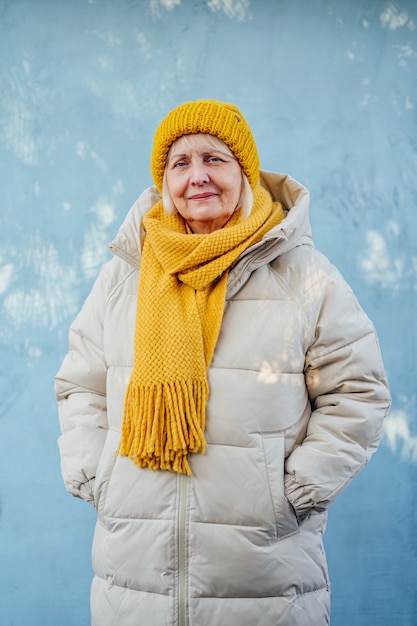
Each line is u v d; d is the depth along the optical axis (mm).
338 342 1847
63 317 2955
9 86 3018
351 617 2838
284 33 3066
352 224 3027
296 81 3062
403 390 2971
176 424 1730
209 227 1954
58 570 2826
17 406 2896
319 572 1830
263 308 1832
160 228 1922
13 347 2928
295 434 1835
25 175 2994
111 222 3002
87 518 2852
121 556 1784
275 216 1923
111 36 3047
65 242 2986
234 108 1965
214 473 1742
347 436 1809
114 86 3033
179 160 1905
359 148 3055
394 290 3020
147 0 3061
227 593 1725
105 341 1937
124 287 1970
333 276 1895
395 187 3057
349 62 3068
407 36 3074
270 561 1736
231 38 3062
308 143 3043
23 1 3043
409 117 3066
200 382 1761
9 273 2961
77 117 3020
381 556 2875
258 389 1773
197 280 1830
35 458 2871
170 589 1730
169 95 3039
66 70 3031
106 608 1809
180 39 3057
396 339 2994
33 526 2840
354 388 1835
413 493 2920
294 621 1750
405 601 2861
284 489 1767
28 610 2809
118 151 3020
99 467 1877
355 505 2887
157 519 1757
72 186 3004
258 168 1979
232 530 1732
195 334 1789
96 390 2014
